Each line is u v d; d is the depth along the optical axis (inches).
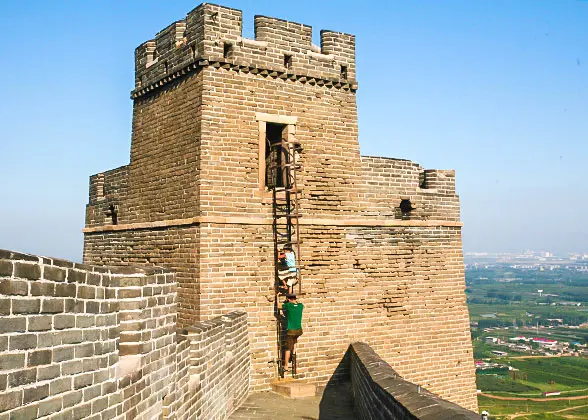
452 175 819.4
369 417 438.6
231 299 622.2
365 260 719.1
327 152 708.0
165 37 703.7
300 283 649.0
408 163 776.9
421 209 781.3
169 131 685.9
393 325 731.4
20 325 196.9
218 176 633.0
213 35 643.5
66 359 226.2
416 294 755.4
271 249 652.7
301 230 676.1
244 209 642.8
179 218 653.3
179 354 375.2
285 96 684.1
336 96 723.4
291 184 671.8
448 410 267.9
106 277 266.1
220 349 495.2
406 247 754.2
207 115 634.8
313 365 666.2
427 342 756.0
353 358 631.2
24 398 198.8
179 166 662.5
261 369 634.2
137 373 292.7
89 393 243.6
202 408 430.0
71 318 230.2
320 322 677.3
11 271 191.9
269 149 703.7
